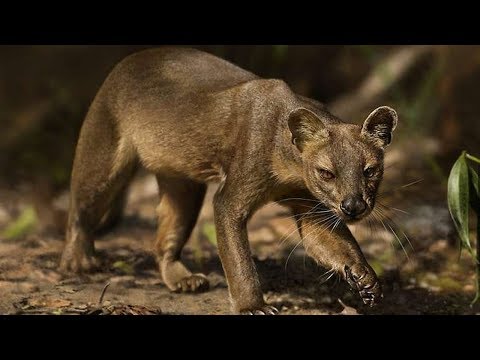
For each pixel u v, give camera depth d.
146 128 8.12
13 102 13.92
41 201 11.14
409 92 13.23
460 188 7.03
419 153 11.69
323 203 7.14
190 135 7.81
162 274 8.35
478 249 7.50
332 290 8.28
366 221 9.69
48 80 14.06
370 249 9.28
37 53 14.30
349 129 7.08
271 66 13.98
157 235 8.55
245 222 7.45
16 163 12.71
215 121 7.67
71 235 8.59
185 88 8.00
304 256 9.09
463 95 12.52
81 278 8.40
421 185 10.84
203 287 8.14
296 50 14.09
